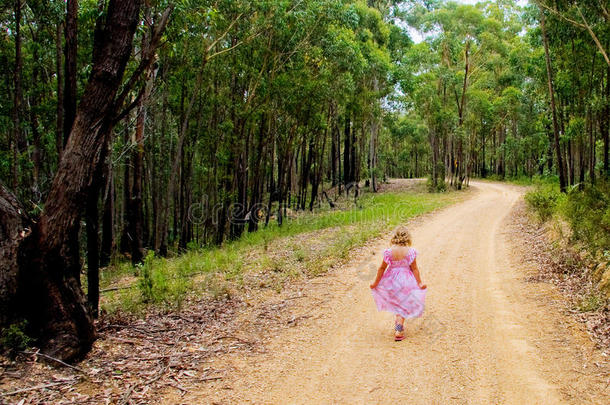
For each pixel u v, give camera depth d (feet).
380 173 156.97
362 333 20.33
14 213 17.37
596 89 74.59
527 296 25.03
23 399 13.89
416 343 18.80
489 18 137.80
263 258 42.09
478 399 13.94
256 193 76.54
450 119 129.59
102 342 19.29
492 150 197.57
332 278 31.81
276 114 77.56
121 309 26.14
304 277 32.73
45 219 17.12
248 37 59.67
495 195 115.55
